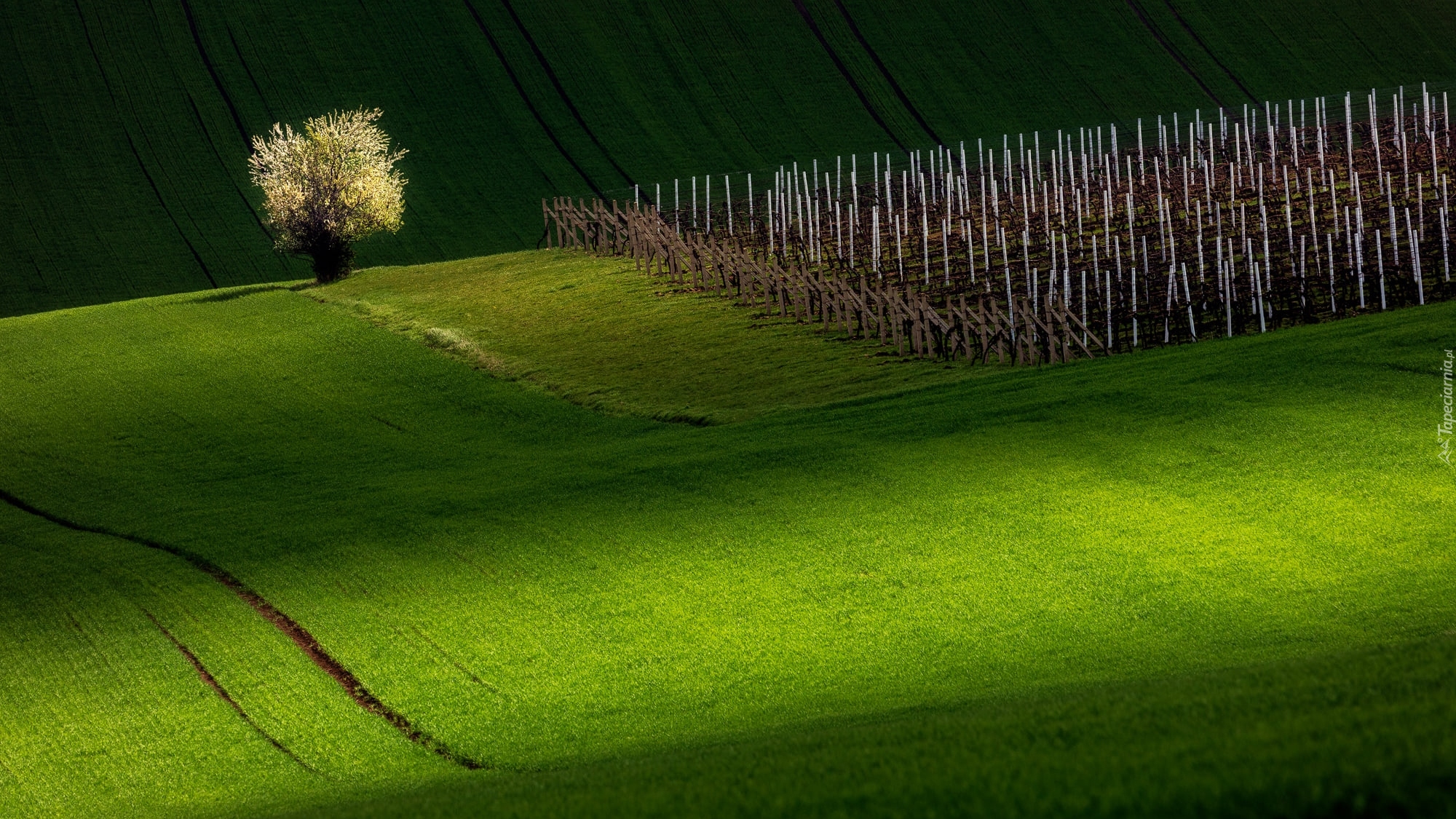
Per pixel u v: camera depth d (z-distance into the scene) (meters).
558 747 63.25
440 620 79.81
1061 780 33.44
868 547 82.12
